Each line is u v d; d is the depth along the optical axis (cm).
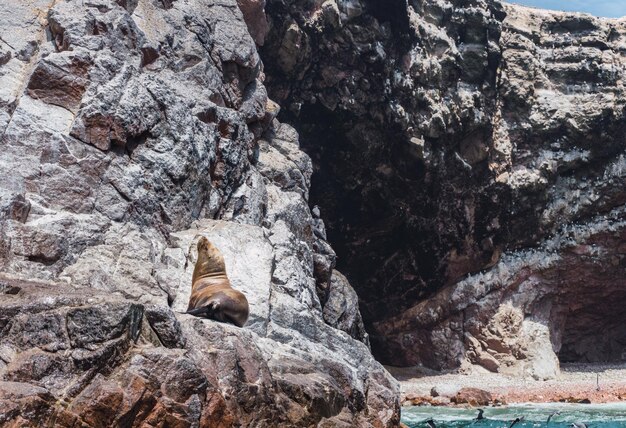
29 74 1277
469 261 3297
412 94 2886
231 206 1523
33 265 993
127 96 1284
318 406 955
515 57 3250
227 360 859
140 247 1132
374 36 2744
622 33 3431
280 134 1966
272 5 2592
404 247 3234
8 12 1355
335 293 1794
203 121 1501
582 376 3212
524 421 1883
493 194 3198
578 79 3334
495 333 3275
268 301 1169
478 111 3062
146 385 745
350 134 2919
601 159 3359
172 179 1324
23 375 697
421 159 2980
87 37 1320
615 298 3556
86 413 703
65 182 1183
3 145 1171
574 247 3397
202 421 781
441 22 3002
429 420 1584
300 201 1731
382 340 3375
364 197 3086
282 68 2728
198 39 1634
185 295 1084
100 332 740
